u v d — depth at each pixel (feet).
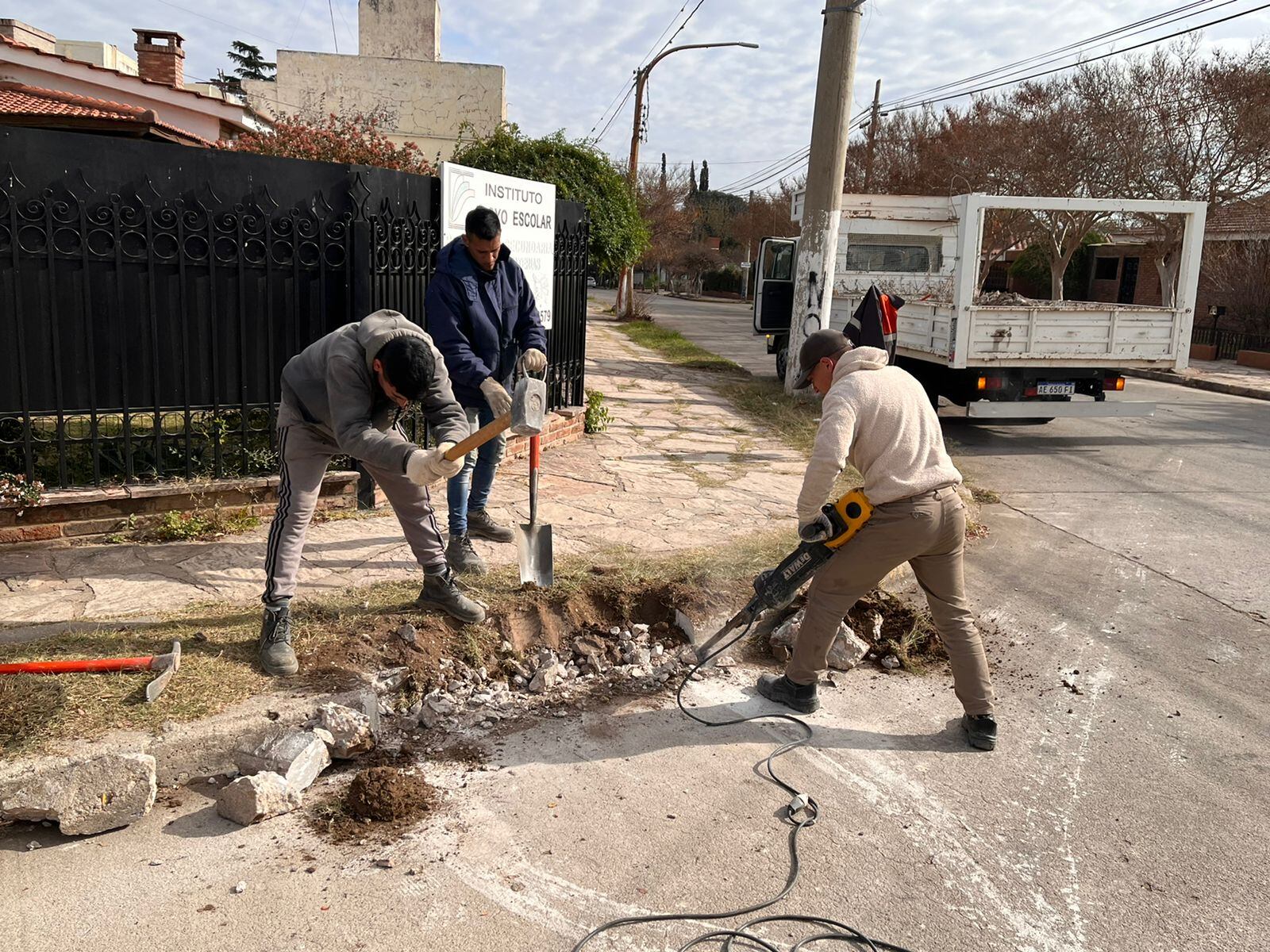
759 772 11.18
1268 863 9.64
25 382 16.05
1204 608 17.33
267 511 18.39
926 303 36.65
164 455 18.07
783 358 46.65
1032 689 13.79
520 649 13.94
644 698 13.08
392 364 10.87
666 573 15.87
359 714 11.05
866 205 45.60
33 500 16.14
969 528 22.24
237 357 18.11
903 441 11.09
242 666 11.85
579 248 28.17
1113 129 64.95
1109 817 10.42
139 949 7.85
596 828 9.89
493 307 16.01
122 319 16.78
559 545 17.57
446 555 15.58
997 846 9.81
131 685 11.14
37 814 9.27
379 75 75.20
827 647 12.35
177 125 51.16
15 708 10.23
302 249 18.44
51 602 13.82
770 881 9.11
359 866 9.10
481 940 8.15
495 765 11.14
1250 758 11.85
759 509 21.27
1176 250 66.08
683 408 36.96
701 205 211.00
